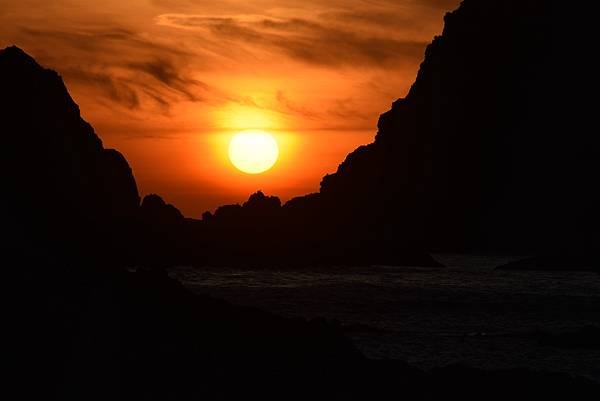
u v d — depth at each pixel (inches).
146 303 2043.6
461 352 2738.7
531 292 5226.4
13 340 1611.7
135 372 1642.5
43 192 3622.0
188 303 2146.9
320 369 1900.8
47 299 1883.6
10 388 1427.2
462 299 4638.3
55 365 1542.8
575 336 2908.5
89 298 1972.2
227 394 1683.1
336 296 4704.7
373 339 2965.1
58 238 2812.5
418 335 3075.8
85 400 1441.9
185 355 1797.5
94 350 1665.8
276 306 4205.2
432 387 1945.1
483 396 1936.5
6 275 1988.2
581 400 1959.9
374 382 1887.3
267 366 1857.8
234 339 1980.8
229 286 5413.4
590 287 5684.1
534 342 2925.7
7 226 2541.8
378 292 5004.9
